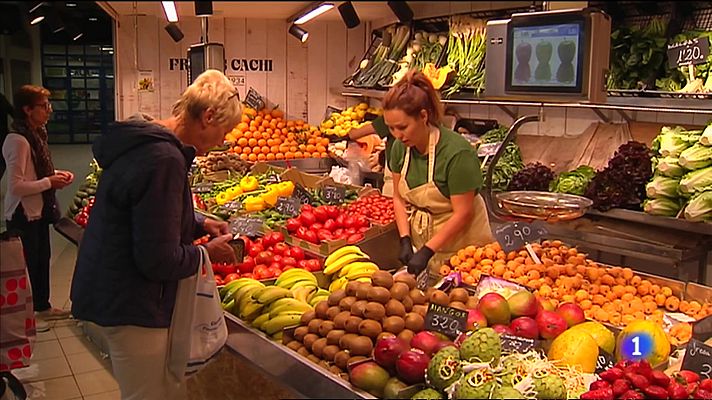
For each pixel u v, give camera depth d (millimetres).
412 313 2311
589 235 4262
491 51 3518
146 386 2559
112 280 2418
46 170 5105
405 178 3457
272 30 7199
